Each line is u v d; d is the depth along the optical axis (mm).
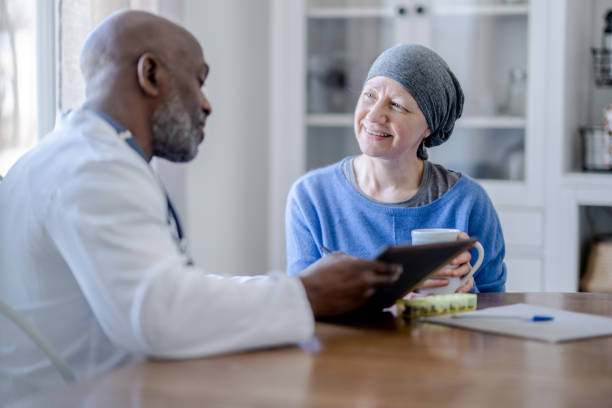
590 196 2902
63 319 1167
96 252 1006
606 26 3098
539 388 853
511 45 3023
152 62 1176
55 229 1075
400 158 1724
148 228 1032
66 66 1893
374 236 1734
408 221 1725
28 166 1166
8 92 1859
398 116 1661
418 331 1135
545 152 2959
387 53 1717
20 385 1169
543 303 1374
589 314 1260
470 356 988
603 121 3193
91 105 1183
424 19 3123
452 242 1157
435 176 1775
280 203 3221
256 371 918
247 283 1054
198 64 1229
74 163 1084
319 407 787
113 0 2094
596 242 2951
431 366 941
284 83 3197
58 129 1212
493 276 1776
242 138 3258
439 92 1682
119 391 843
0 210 1190
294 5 3170
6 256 1179
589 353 1007
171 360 971
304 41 3191
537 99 2961
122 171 1066
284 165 3217
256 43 3367
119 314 982
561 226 2941
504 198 3010
